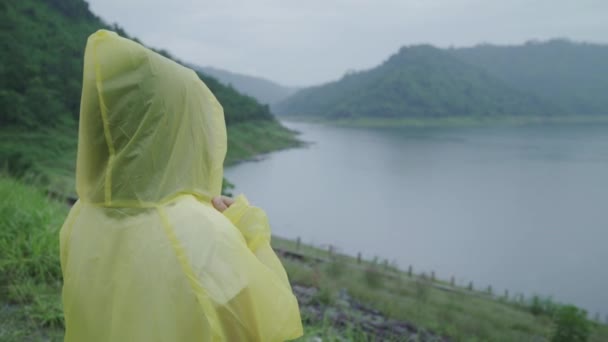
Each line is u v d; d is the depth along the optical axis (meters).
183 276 1.06
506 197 61.78
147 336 1.07
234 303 1.05
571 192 66.12
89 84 1.22
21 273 3.77
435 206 54.34
